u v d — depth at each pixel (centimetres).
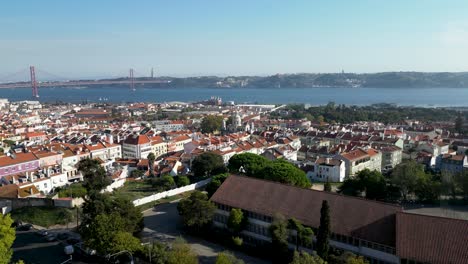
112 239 9138
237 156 17450
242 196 11956
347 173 19462
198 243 11506
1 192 15188
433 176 17300
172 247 9950
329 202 10550
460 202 15450
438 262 8125
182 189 16588
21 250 10669
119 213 10644
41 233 11825
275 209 11062
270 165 15238
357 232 9512
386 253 9075
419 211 14425
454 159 19700
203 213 11631
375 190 15175
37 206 13700
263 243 11206
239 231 11456
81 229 10581
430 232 8650
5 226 8794
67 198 14088
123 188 17150
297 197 11112
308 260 8181
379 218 9569
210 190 14012
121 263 9744
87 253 10325
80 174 19650
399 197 16175
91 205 10756
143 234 12088
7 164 18138
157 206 14925
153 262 9550
